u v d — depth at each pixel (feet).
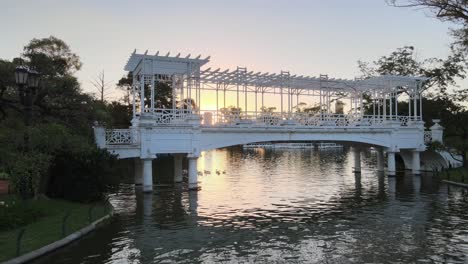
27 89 60.95
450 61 172.65
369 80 133.18
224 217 71.82
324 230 62.64
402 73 179.42
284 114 116.47
